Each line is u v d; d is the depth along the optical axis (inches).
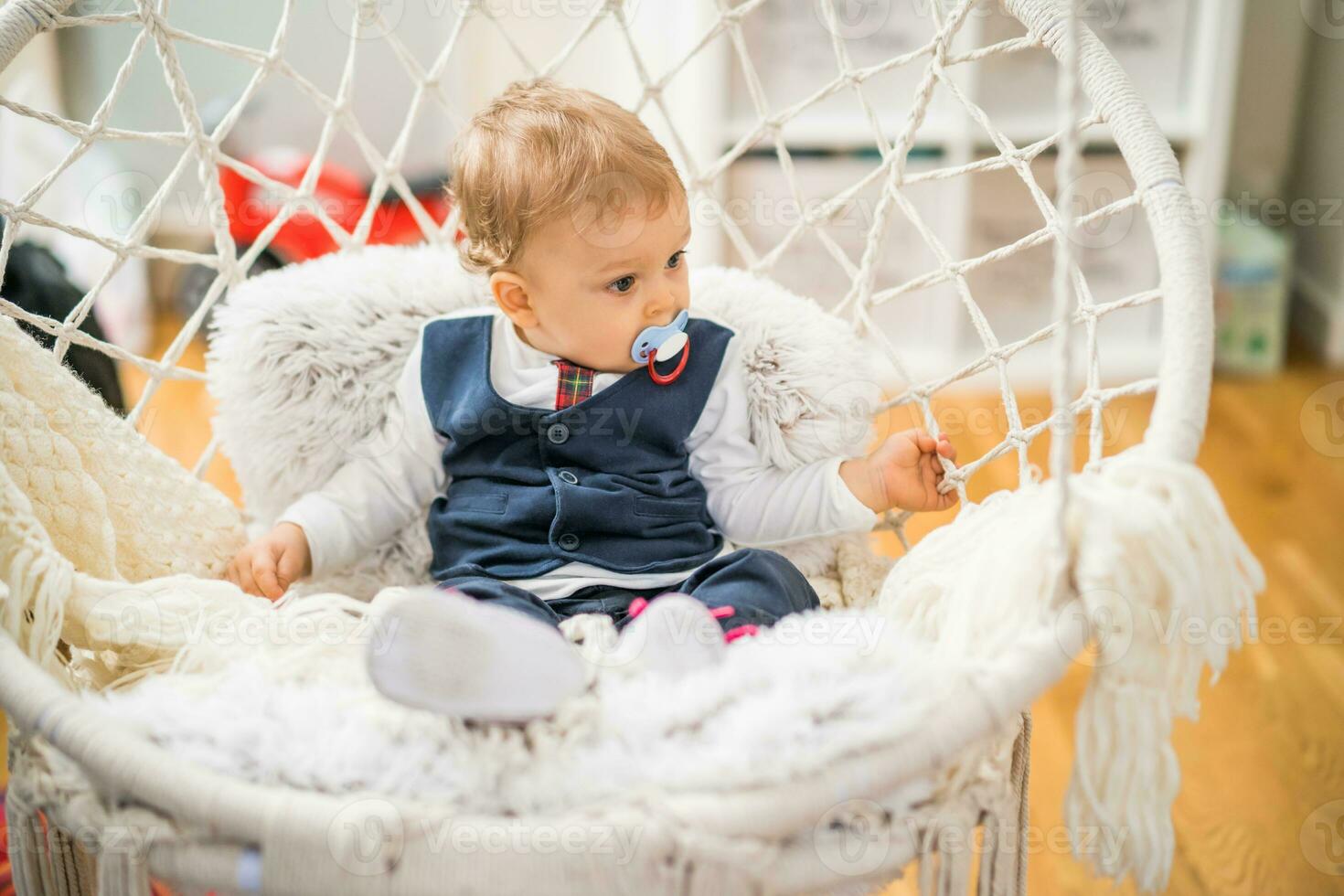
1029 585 27.4
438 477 42.1
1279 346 94.3
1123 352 91.9
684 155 45.7
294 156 89.1
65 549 35.3
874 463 40.3
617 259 37.1
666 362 40.3
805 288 91.3
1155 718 27.2
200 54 91.3
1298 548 70.2
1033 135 88.0
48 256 56.1
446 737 25.6
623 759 25.0
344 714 26.2
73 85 90.4
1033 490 31.6
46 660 30.9
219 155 41.8
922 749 24.8
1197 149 88.3
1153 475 27.1
